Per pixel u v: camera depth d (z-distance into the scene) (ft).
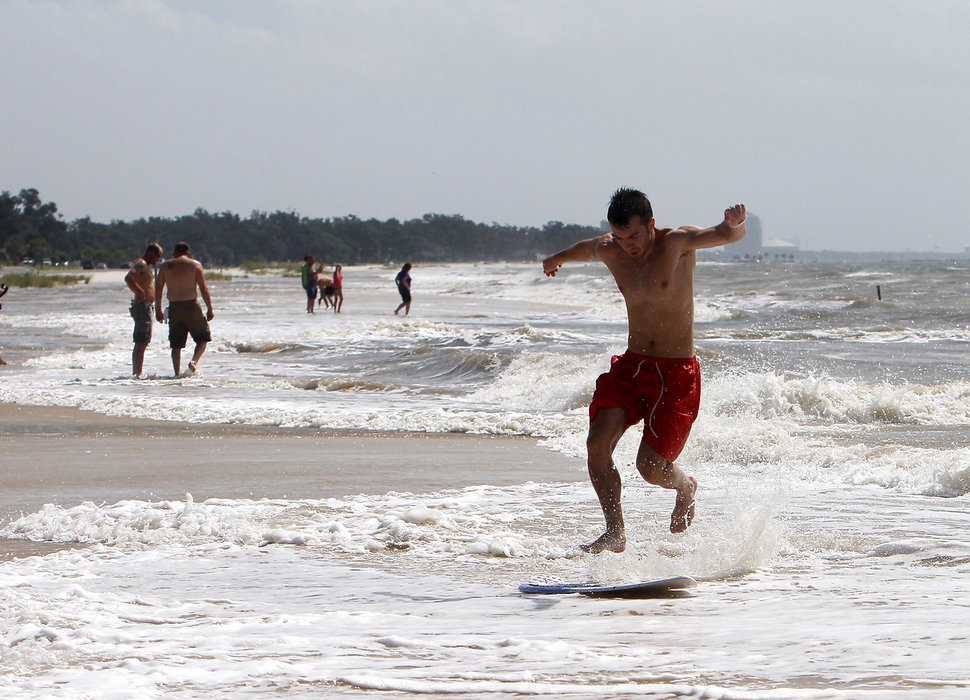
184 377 196.44
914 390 145.28
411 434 130.41
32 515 78.13
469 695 35.14
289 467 103.40
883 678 33.88
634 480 94.53
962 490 83.46
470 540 69.82
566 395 157.58
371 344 251.80
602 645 41.75
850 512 76.18
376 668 39.01
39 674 39.19
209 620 48.98
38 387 182.50
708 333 276.62
